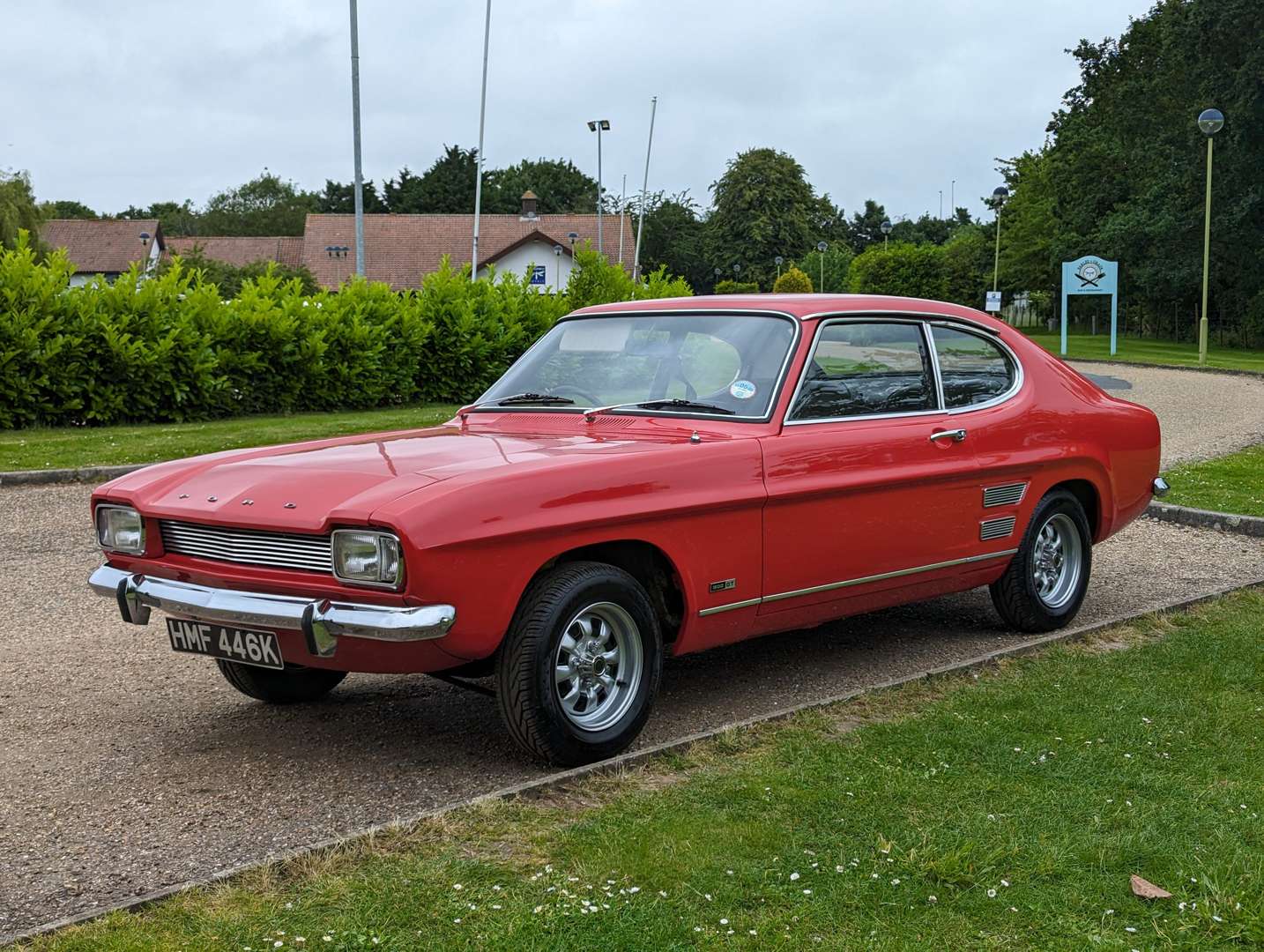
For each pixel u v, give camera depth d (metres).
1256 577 7.30
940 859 3.43
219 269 65.00
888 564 5.28
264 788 4.13
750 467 4.66
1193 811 3.85
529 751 4.19
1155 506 9.70
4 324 14.18
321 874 3.31
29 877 3.43
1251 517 9.13
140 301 15.31
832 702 4.88
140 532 4.38
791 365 4.98
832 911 3.16
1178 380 27.64
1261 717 4.80
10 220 52.62
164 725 4.83
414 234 74.56
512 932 3.00
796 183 106.94
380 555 3.79
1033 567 6.09
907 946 2.99
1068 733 4.56
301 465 4.33
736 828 3.64
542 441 4.71
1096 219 59.66
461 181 109.81
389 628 3.76
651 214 103.62
